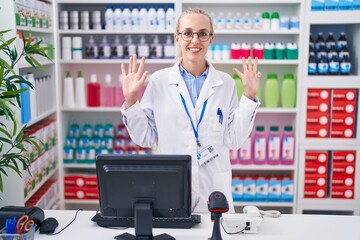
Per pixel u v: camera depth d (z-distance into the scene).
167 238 1.62
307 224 1.81
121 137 3.63
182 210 1.59
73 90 3.69
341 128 3.41
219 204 1.51
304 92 3.37
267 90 3.47
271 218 1.88
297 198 3.51
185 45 2.02
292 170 3.57
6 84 2.08
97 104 3.56
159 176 1.53
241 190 3.55
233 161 3.53
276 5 3.61
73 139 3.60
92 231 1.72
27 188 2.69
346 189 3.47
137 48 3.50
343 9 3.28
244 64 2.01
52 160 3.34
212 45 3.45
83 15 3.43
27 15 2.68
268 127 3.78
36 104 2.97
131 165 1.53
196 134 2.13
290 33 3.34
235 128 2.11
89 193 3.59
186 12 2.05
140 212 1.56
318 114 3.40
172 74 2.19
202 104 2.16
